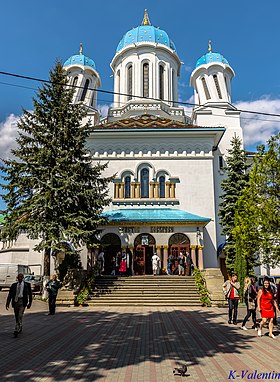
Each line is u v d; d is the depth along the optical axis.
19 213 24.14
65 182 24.06
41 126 25.86
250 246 22.16
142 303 22.00
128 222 30.20
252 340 11.77
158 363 8.83
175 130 34.22
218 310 20.03
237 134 39.53
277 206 21.25
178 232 30.39
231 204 28.69
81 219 24.25
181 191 33.50
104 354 9.73
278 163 21.58
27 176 24.78
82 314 18.23
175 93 46.81
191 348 10.48
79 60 47.09
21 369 8.30
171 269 29.55
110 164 34.31
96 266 27.58
